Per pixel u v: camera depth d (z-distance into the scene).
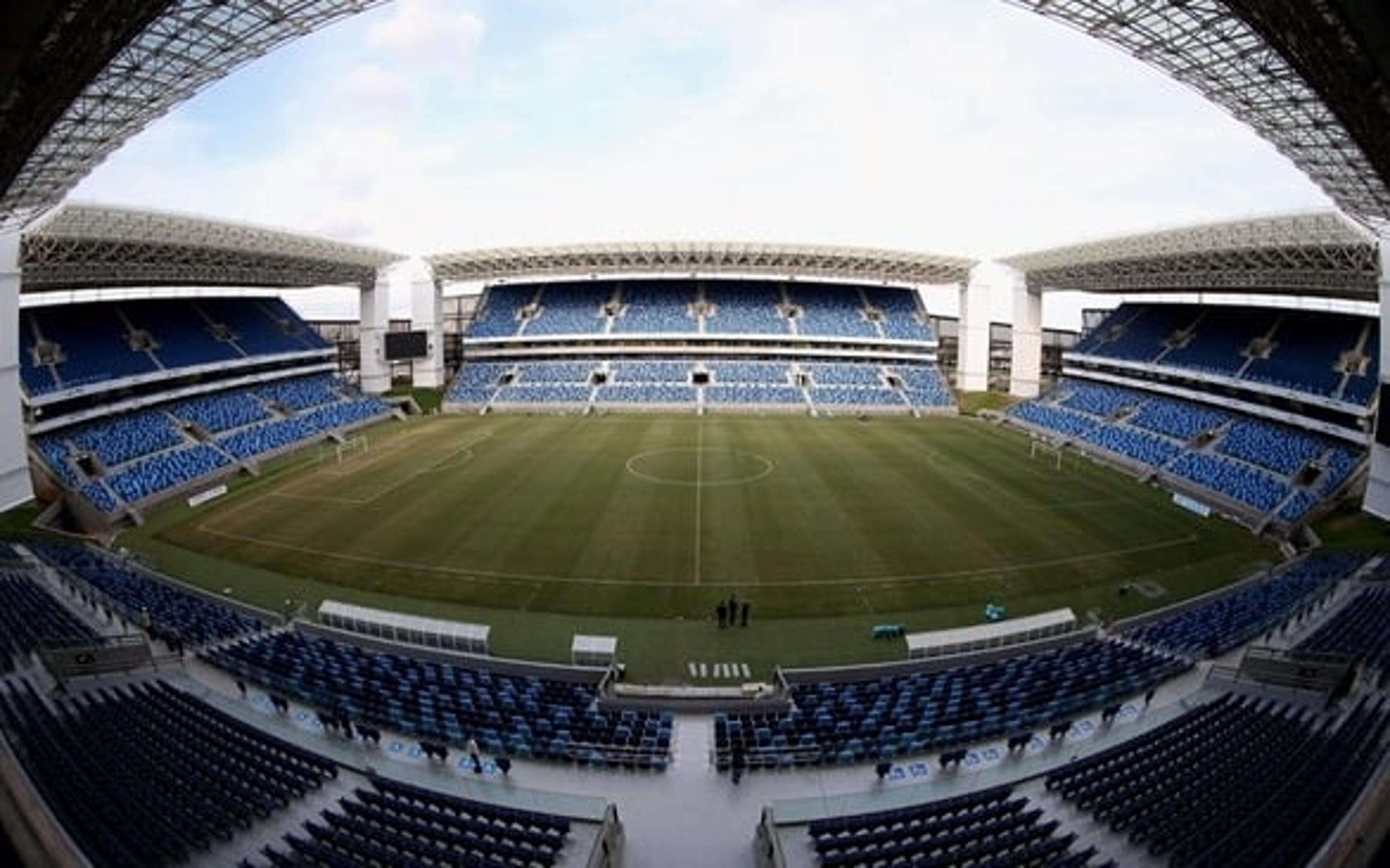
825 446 65.12
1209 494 50.41
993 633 27.83
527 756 19.53
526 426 74.75
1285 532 43.97
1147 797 16.84
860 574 35.38
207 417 63.47
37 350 56.28
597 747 19.73
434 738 20.48
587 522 42.66
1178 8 20.22
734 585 34.12
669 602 32.34
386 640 28.31
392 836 15.41
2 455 43.91
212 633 27.86
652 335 93.50
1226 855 14.16
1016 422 76.75
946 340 108.25
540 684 25.02
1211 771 17.84
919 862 14.48
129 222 52.34
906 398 88.31
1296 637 26.64
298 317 85.81
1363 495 46.00
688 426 75.00
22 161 18.50
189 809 16.08
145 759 17.86
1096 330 82.88
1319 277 56.22
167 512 47.03
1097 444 63.84
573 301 100.00
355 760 19.05
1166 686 23.78
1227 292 69.25
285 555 38.25
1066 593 33.94
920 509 45.72
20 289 45.06
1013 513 45.25
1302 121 24.20
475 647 27.91
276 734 20.31
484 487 50.28
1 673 22.39
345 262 80.62
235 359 70.81
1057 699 22.84
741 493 48.88
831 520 43.28
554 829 16.17
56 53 14.85
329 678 24.09
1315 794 15.81
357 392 83.38
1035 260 80.69
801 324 95.62
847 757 19.31
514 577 34.97
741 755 18.89
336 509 45.94
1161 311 78.06
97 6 14.46
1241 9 16.12
